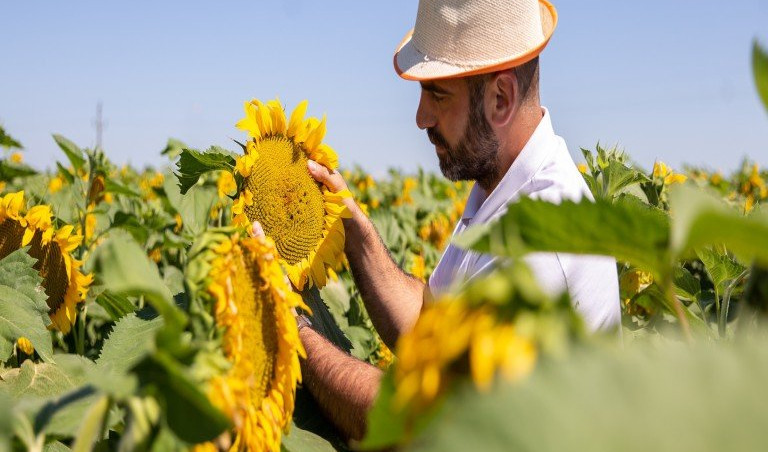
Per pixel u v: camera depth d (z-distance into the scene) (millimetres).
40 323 2527
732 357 526
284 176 2883
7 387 2303
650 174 3953
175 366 946
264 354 1512
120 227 4648
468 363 701
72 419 1188
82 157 4555
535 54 3002
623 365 520
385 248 3441
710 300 3246
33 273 2605
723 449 498
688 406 507
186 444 1004
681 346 548
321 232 3043
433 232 7449
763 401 510
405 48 3273
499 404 504
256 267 1501
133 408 973
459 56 3014
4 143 4922
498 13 2988
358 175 11953
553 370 521
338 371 2533
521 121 3088
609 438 493
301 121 2904
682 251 778
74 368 961
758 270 956
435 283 3346
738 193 8688
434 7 3068
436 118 3137
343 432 2484
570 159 3154
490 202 3027
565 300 689
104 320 3705
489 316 690
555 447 490
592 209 863
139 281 1049
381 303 3389
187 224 3395
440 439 504
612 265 2717
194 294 1296
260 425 1470
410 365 743
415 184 11344
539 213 881
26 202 4012
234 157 2840
